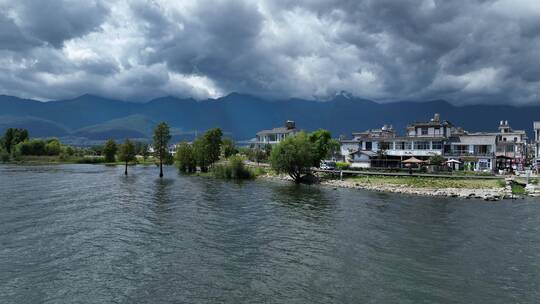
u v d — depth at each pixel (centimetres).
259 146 16388
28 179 8706
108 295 2155
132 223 3931
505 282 2397
